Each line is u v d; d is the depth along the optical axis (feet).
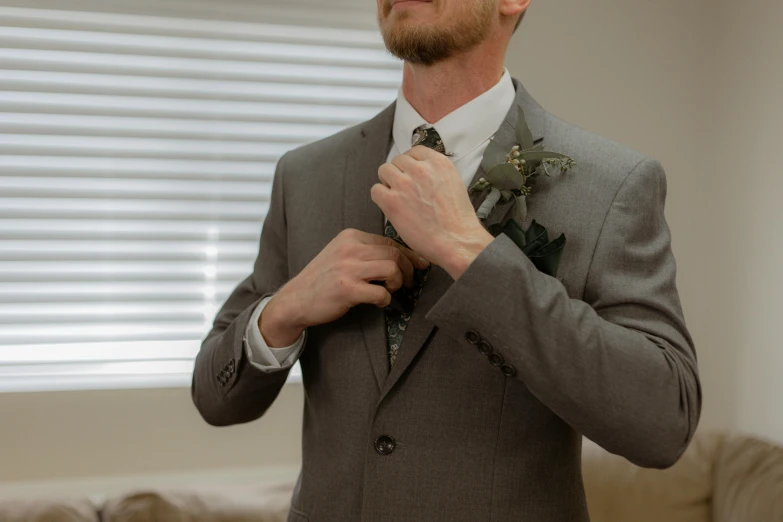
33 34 7.55
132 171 7.78
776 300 7.78
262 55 7.95
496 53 4.00
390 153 4.30
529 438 3.66
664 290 3.67
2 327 7.67
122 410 7.80
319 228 4.27
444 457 3.63
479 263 3.27
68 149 7.66
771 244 7.83
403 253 3.81
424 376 3.69
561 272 3.67
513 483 3.61
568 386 3.21
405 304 3.85
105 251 7.76
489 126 4.03
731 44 8.37
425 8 3.77
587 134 4.05
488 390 3.64
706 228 8.65
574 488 3.83
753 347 8.09
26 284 7.67
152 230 7.86
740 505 7.27
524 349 3.23
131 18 7.72
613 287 3.60
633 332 3.44
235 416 4.28
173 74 7.80
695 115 8.65
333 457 3.88
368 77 8.16
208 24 7.86
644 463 3.36
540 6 8.36
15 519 6.64
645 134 8.58
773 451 7.40
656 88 8.58
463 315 3.29
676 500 7.61
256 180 8.01
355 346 3.90
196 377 4.47
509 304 3.24
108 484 7.78
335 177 4.34
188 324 7.97
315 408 4.06
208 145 7.91
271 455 8.11
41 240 7.67
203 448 7.97
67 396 7.70
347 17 8.06
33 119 7.60
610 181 3.77
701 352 8.68
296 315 3.82
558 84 8.42
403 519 3.62
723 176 8.46
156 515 6.89
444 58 3.86
